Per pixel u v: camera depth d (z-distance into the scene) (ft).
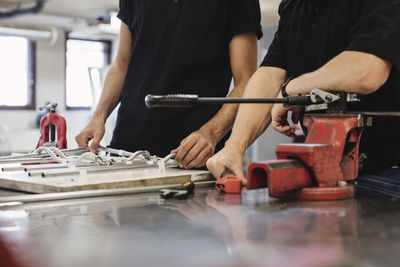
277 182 2.90
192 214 2.71
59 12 25.52
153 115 6.12
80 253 1.93
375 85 3.56
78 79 29.37
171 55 5.98
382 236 2.14
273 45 4.99
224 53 6.09
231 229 2.30
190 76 6.04
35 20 26.07
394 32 3.54
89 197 3.41
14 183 4.03
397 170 4.19
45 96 28.40
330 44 4.31
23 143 23.39
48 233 2.28
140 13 6.32
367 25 3.66
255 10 5.90
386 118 4.19
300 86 3.83
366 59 3.51
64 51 28.81
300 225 2.38
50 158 5.26
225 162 4.18
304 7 4.53
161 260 1.82
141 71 6.34
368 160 4.25
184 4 5.92
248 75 5.79
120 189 3.58
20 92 27.78
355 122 3.20
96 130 6.53
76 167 4.50
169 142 6.18
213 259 1.82
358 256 1.83
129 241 2.11
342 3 4.19
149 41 6.24
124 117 6.47
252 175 3.02
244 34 5.86
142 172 4.44
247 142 4.53
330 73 3.62
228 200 3.22
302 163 3.13
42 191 3.73
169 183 4.15
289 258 1.81
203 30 5.88
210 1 5.82
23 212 2.83
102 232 2.29
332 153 3.16
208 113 6.09
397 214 2.65
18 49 27.55
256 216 2.62
